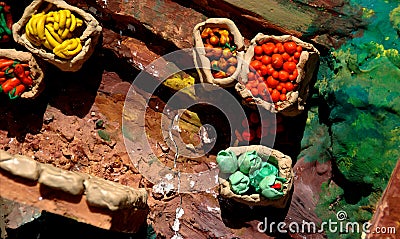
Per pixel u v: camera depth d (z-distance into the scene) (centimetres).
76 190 31
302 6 36
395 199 34
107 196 31
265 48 35
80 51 36
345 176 36
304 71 35
